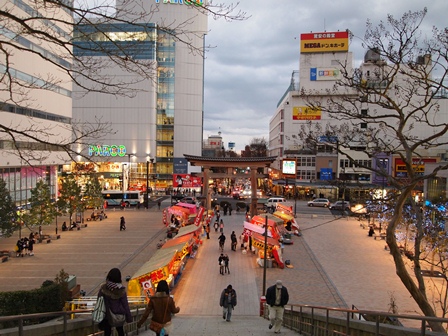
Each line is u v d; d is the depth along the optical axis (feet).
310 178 266.57
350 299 78.38
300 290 83.82
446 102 231.71
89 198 171.12
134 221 174.29
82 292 72.84
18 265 100.58
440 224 105.70
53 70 165.78
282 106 301.43
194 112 302.45
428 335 22.22
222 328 49.32
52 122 167.73
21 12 106.73
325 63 265.75
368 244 131.54
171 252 79.36
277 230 127.34
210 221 171.12
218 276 93.91
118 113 288.92
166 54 296.10
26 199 156.97
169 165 300.61
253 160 184.96
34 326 25.95
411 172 50.55
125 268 98.32
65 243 127.95
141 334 41.86
